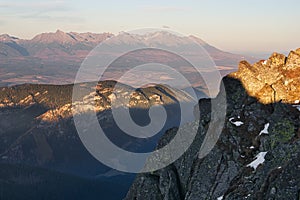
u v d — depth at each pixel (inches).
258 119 2137.1
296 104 2119.8
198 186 2052.2
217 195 1942.7
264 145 1973.4
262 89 2268.7
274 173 1737.2
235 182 1908.2
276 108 2124.8
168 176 2257.6
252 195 1744.6
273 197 1648.6
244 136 2095.2
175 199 2162.9
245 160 1993.1
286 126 1958.7
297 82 2235.5
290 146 1836.9
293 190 1614.2
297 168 1669.5
